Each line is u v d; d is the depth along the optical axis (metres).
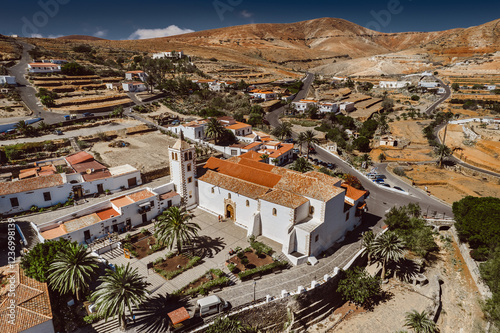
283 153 93.50
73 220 50.75
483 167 102.50
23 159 72.75
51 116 105.25
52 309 36.31
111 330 36.00
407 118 167.62
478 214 54.94
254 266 47.03
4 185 53.72
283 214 50.78
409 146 126.69
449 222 65.44
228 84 190.62
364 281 46.19
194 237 53.97
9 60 161.75
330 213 51.81
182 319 35.97
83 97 128.75
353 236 58.19
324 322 44.41
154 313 38.41
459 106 181.75
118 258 47.94
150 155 82.31
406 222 59.81
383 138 126.75
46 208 56.19
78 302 39.19
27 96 120.75
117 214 53.66
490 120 142.00
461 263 56.03
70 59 186.50
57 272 36.44
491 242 51.81
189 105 141.75
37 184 56.00
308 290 43.03
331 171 86.62
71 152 79.88
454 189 88.00
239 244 52.38
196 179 64.31
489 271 46.25
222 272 44.62
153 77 157.25
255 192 55.47
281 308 41.66
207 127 97.56
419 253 56.12
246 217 57.12
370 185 85.25
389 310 46.56
